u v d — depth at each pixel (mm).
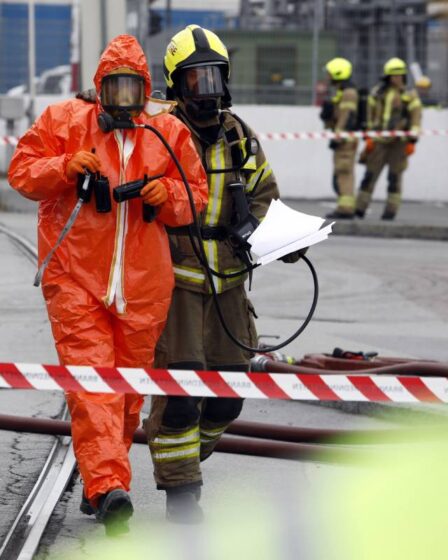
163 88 53406
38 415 16547
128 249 11570
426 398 11383
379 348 20984
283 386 11219
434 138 53781
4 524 12023
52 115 11625
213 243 12164
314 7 53594
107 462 11109
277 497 13188
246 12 54812
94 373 11023
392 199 43094
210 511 12680
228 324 12352
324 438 14625
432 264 33688
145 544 11578
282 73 54344
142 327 11664
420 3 52781
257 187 12555
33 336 21438
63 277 11586
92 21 35344
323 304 25812
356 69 53156
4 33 58906
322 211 46344
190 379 11117
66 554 11266
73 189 11570
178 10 55062
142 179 11531
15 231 36562
